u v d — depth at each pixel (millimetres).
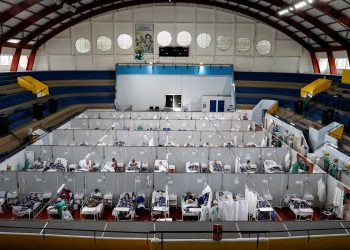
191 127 26750
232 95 35031
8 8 21609
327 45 31203
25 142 21391
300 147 22422
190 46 36062
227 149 20328
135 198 15945
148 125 26594
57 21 30078
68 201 15430
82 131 23531
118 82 35688
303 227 10102
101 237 9250
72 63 36219
